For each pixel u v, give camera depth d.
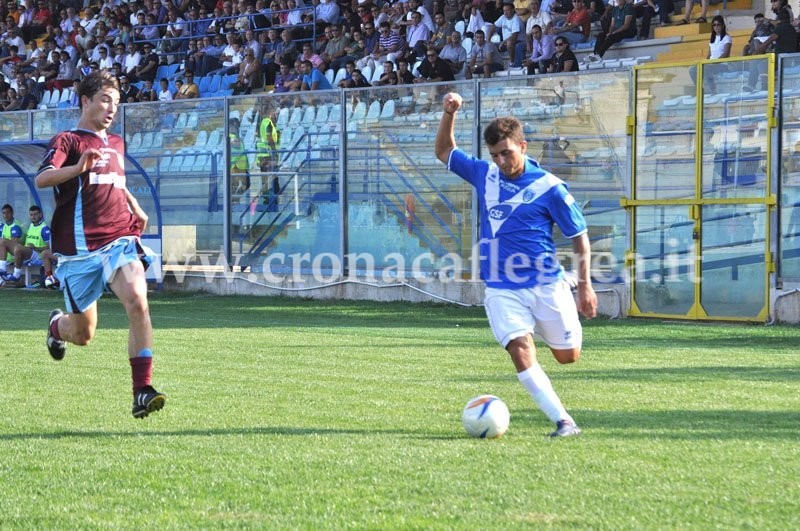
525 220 15.80
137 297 16.38
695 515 11.24
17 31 84.38
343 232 46.69
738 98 37.44
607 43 54.12
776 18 50.81
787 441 15.30
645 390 20.97
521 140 15.76
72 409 18.89
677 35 55.03
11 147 51.81
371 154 45.84
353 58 62.28
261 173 48.88
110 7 81.38
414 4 62.25
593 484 12.62
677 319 38.78
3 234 55.19
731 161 37.69
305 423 17.33
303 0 68.62
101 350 28.53
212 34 72.81
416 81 54.94
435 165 44.19
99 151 16.66
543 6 59.91
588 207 40.75
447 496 12.12
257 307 43.78
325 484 12.78
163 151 51.69
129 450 15.00
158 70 73.38
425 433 16.30
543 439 15.56
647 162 39.41
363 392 20.95
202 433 16.38
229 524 11.10
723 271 37.88
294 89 60.91
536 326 16.19
